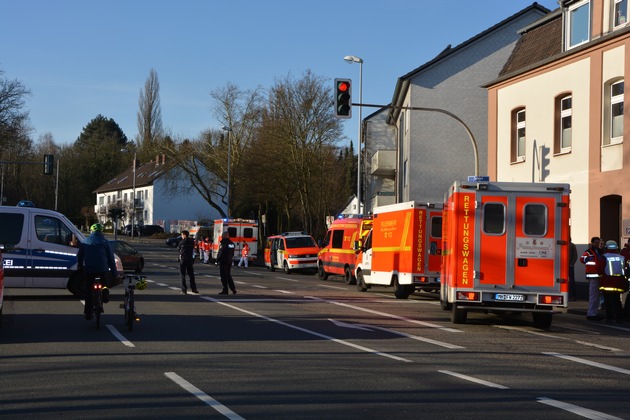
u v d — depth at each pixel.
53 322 15.60
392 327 15.70
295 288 28.20
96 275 14.77
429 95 44.47
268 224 73.94
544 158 28.61
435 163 44.44
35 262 20.39
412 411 7.54
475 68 44.62
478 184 16.02
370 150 62.09
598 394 8.63
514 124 31.03
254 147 56.34
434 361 11.02
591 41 25.62
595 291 19.16
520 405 7.89
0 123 58.31
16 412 7.41
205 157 68.69
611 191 24.86
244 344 12.56
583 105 26.41
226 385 8.88
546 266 16.02
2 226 20.38
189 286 27.42
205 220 84.06
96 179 120.00
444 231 18.45
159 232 98.38
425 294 27.59
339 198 62.81
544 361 11.31
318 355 11.44
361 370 10.08
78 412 7.41
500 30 44.84
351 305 21.00
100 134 137.25
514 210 16.03
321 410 7.55
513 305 16.11
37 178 99.69
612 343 14.12
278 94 54.88
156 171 108.00
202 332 14.16
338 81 23.17
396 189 52.69
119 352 11.54
